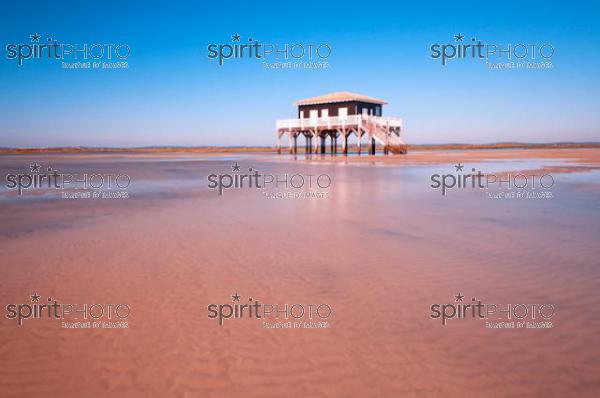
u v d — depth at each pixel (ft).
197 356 13.12
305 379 11.89
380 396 11.09
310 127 146.00
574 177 66.13
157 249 24.91
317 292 18.07
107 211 38.37
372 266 21.36
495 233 28.27
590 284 18.56
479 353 13.09
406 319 15.44
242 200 44.88
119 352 13.38
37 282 19.49
